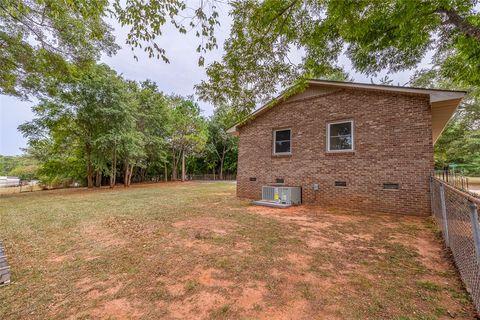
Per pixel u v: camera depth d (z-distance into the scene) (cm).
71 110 1512
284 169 844
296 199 762
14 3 537
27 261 315
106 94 1561
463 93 538
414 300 208
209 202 837
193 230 450
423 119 589
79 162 2019
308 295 220
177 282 249
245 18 436
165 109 2419
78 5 363
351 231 436
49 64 836
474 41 532
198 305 206
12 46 781
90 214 645
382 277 254
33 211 716
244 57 481
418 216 568
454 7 473
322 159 754
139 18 350
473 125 1755
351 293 222
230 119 589
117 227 491
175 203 822
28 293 232
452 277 250
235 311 197
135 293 229
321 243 369
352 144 699
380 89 635
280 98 808
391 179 622
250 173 951
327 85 747
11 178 2505
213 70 500
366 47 608
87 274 273
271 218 551
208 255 323
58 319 190
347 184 697
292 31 465
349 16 442
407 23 486
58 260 317
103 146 1574
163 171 3128
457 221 271
